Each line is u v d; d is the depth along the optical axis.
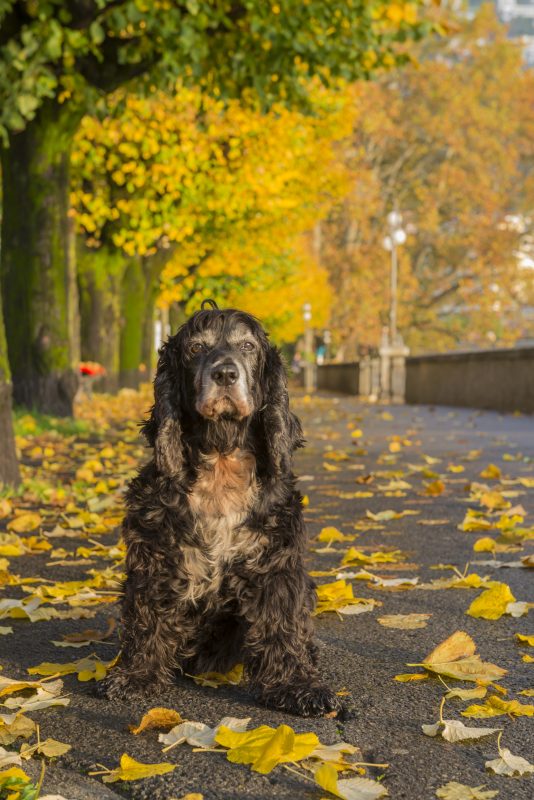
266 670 3.47
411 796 2.67
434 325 67.19
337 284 65.06
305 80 16.12
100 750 3.04
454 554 6.10
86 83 14.75
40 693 3.51
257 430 3.63
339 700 3.39
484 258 64.31
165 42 13.53
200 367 3.53
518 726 3.19
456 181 63.28
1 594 5.16
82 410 19.22
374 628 4.43
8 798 2.59
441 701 3.35
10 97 12.91
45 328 15.99
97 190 22.31
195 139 21.89
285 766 2.86
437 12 64.75
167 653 3.61
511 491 8.80
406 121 64.94
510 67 67.94
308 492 8.99
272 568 3.49
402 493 8.83
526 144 68.69
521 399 20.86
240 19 14.18
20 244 16.03
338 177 30.53
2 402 8.65
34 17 13.16
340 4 13.36
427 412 23.03
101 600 4.93
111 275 24.73
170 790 2.73
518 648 4.11
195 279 32.41
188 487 3.52
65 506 8.10
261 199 25.58
